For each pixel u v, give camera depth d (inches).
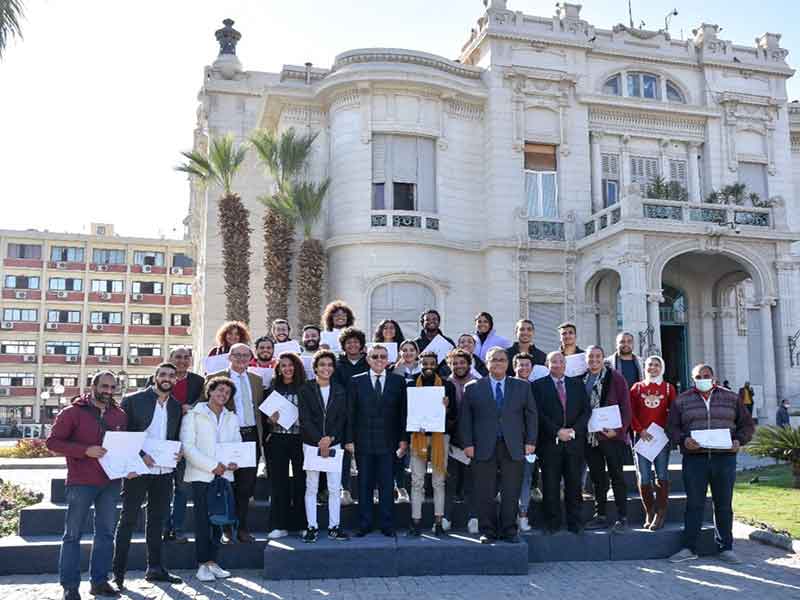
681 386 1009.5
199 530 307.4
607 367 360.8
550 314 940.6
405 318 887.7
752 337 1017.5
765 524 404.8
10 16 439.5
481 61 994.1
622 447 355.6
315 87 921.5
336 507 333.7
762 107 1065.5
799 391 943.0
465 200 948.0
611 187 1012.5
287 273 873.5
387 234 874.1
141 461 286.5
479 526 333.1
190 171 910.4
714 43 1059.9
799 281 1042.1
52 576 315.9
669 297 1020.5
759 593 292.4
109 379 288.8
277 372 353.7
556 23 995.9
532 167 970.7
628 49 1032.8
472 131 964.0
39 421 2207.2
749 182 1055.6
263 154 876.6
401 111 912.3
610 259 869.2
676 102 1029.8
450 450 366.0
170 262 2406.5
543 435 354.0
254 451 313.9
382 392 344.8
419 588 296.5
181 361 334.3
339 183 905.5
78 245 2349.9
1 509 422.3
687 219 854.5
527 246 930.1
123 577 294.2
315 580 307.7
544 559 344.5
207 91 1018.1
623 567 334.6
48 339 2262.6
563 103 978.7
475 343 426.6
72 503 278.8
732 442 344.8
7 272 2269.9
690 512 350.6
